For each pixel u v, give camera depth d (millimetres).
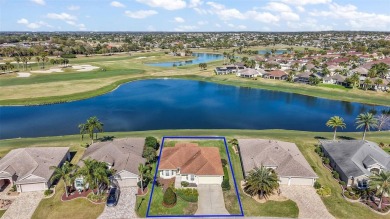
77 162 64938
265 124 98438
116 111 111500
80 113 108438
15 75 168500
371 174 55562
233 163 65125
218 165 59094
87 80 160500
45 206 50188
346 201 52219
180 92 145375
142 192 53969
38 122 98125
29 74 172750
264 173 51906
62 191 54562
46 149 64938
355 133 86312
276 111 114875
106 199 51750
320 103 128250
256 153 63812
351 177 56031
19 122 98125
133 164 58625
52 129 91312
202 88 155125
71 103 122938
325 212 49062
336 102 129750
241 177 59531
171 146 73875
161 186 56062
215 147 67188
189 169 57156
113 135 81875
